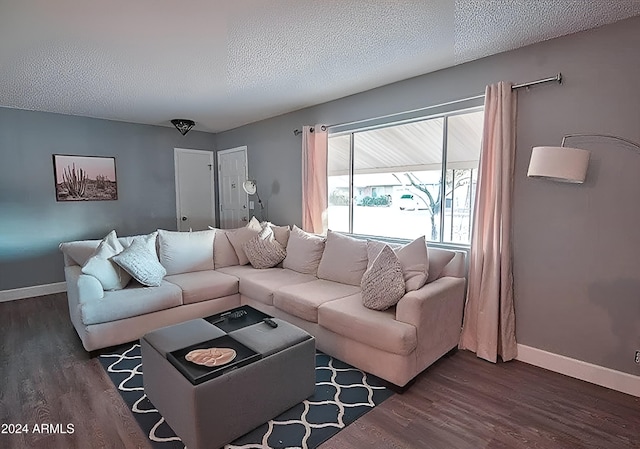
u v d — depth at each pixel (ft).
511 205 8.70
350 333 7.96
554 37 7.91
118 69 9.77
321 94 12.44
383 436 6.08
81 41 7.95
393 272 8.26
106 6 6.48
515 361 8.78
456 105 9.75
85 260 10.75
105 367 8.45
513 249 8.77
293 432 6.19
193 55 8.87
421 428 6.27
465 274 9.68
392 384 7.50
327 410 6.81
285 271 12.32
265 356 6.38
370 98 11.89
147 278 10.32
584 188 7.71
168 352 6.35
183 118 16.08
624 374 7.37
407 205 12.82
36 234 14.60
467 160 10.89
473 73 9.33
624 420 6.47
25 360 8.80
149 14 6.82
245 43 8.19
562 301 8.12
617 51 7.17
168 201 18.38
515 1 6.46
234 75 10.37
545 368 8.40
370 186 13.47
